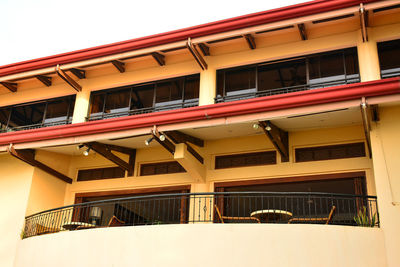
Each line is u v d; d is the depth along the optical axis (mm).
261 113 8500
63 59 11250
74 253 8742
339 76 9672
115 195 11664
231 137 10602
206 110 8789
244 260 7543
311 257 7395
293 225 7645
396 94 7688
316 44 9977
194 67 11070
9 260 10336
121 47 10656
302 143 10023
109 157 10703
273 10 9312
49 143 10156
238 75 10641
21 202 10820
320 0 8914
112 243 8422
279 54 10258
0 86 13180
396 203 7648
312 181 9883
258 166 10305
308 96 8117
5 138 10492
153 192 11188
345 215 13289
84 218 11633
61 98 12484
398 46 9320
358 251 7410
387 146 8141
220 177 10555
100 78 12055
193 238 7898
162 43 10383
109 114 11664
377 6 8500
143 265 8016
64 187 11977
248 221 12133
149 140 9234
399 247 7375
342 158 9625
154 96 11383
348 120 9266
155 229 8211
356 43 9594
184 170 11031
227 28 9758
